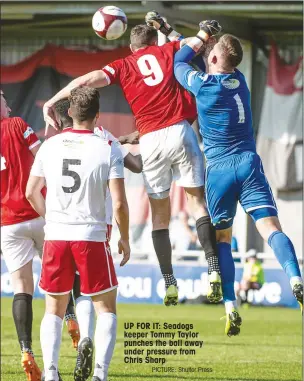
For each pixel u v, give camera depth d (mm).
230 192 15047
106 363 13516
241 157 14977
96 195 13664
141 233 44875
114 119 46281
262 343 24188
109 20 16219
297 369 19125
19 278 16516
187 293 40031
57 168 13688
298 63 44875
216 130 15031
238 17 42156
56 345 13672
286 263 14438
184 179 15664
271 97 45031
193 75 15008
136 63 15586
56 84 47344
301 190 44938
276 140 44938
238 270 40250
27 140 16453
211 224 15523
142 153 15680
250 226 45688
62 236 13617
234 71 15211
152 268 39969
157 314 32844
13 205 16422
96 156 13672
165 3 39375
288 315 34344
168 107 15445
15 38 49062
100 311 13875
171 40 16141
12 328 27203
